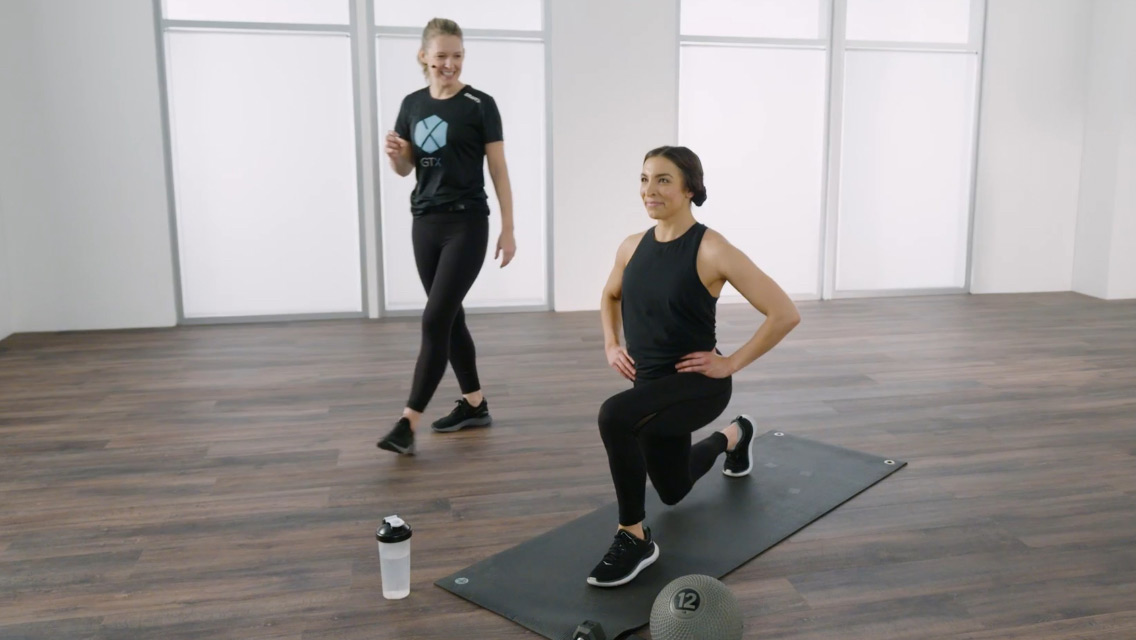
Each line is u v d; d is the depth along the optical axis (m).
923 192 6.69
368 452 3.40
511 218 3.45
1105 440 3.47
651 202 2.32
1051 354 4.87
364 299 6.03
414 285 6.14
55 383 4.39
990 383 4.29
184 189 5.75
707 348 2.40
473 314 6.13
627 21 5.99
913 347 5.05
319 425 3.73
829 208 6.51
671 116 6.15
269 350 5.08
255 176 5.82
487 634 2.12
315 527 2.73
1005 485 3.02
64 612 2.22
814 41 6.34
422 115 3.30
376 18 5.79
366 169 5.87
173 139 5.68
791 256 6.61
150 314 5.73
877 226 6.67
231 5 5.63
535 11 5.99
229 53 5.66
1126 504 2.86
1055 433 3.56
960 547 2.56
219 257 5.87
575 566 2.45
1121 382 4.29
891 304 6.41
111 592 2.33
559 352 5.01
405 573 2.29
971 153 6.66
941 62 6.54
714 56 6.28
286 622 2.18
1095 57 6.56
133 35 5.42
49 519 2.79
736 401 4.02
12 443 3.51
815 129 6.48
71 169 5.48
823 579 2.38
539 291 6.32
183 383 4.38
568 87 5.99
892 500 2.90
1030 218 6.79
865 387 4.23
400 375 4.52
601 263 6.25
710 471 3.14
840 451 3.34
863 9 6.43
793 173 6.51
